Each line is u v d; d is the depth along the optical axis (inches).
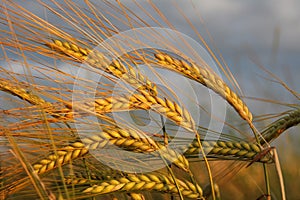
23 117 19.2
